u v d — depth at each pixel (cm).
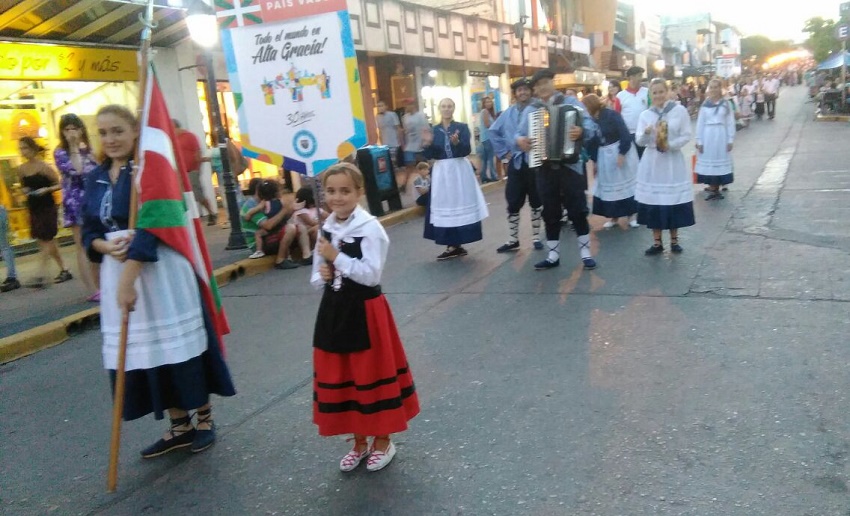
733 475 303
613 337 485
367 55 1677
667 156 684
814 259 631
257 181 888
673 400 380
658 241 712
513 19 2472
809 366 405
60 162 676
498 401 401
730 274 610
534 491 306
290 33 475
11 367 557
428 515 297
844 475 296
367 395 319
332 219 332
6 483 360
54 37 980
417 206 1232
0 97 973
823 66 3222
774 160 1438
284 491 329
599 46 3425
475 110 2203
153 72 348
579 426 361
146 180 329
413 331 543
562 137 651
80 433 417
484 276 696
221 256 880
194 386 355
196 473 353
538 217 794
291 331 582
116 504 330
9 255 774
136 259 323
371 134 1712
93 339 616
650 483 303
